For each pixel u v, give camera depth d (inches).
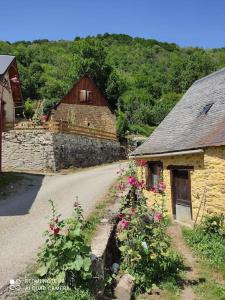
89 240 375.6
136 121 2137.1
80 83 1515.7
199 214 557.3
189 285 366.6
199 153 555.8
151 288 351.6
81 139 1242.6
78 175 1007.0
